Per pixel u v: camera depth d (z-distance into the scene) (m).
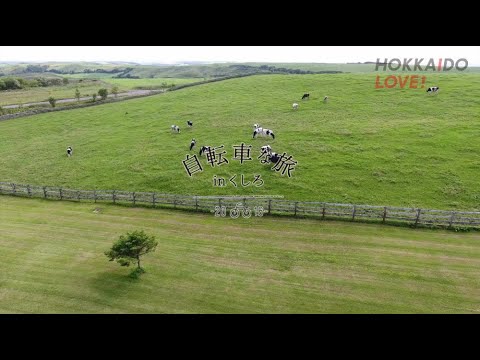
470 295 16.59
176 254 20.52
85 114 53.09
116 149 38.34
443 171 28.12
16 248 21.78
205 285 17.66
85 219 25.61
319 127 38.25
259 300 16.50
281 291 17.11
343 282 17.69
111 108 55.25
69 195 29.28
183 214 25.67
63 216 26.25
